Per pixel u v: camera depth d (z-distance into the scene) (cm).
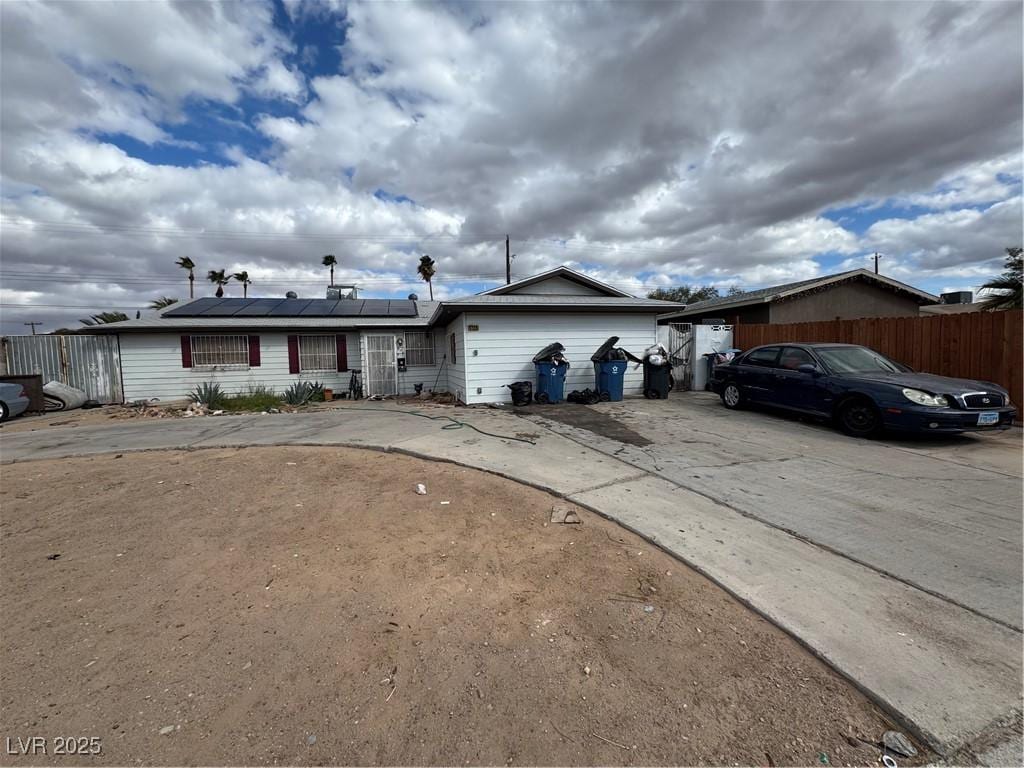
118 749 185
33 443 791
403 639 255
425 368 1511
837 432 740
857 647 244
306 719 201
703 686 221
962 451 624
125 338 1353
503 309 1103
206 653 244
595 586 308
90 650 247
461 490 499
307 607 286
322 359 1484
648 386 1135
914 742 190
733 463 572
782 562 334
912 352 920
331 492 503
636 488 487
